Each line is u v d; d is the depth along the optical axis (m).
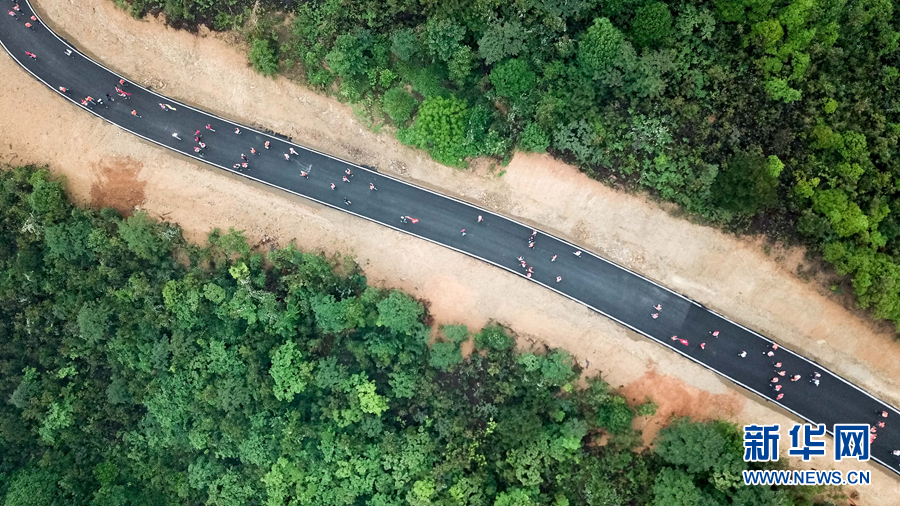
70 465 72.25
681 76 59.25
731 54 58.44
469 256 65.94
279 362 65.19
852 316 58.84
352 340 65.69
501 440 64.00
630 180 61.56
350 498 65.75
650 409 60.84
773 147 57.94
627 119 60.78
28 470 71.50
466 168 65.31
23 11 68.62
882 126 56.72
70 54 68.69
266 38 63.75
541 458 62.41
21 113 69.25
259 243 67.69
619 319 63.75
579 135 61.00
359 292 66.12
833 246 55.91
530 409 62.69
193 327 68.56
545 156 63.34
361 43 62.66
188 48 66.69
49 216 66.44
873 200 56.28
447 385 65.75
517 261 65.38
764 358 61.50
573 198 63.75
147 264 68.38
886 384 59.47
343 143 67.19
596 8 59.56
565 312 64.50
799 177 57.19
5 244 69.06
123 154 68.62
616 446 62.22
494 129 62.72
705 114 59.41
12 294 69.44
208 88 67.94
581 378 63.84
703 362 62.44
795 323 60.62
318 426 67.12
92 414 72.06
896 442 59.44
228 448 69.44
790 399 61.16
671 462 60.50
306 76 65.44
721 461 57.81
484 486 64.25
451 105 62.03
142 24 66.25
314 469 67.12
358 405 65.31
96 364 71.56
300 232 67.50
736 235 59.91
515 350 64.56
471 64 62.22
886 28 56.94
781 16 56.19
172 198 68.19
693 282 62.38
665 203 61.25
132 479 73.50
